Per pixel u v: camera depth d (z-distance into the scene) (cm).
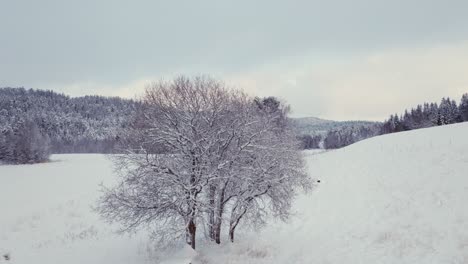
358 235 1803
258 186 1659
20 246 1930
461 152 2783
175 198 1552
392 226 1794
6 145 6203
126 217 1551
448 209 1783
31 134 6431
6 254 1773
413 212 1875
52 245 1925
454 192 1969
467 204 1773
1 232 2158
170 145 1623
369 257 1552
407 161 2983
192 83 1730
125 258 1655
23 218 2395
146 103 1731
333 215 2189
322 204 2464
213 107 1656
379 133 13675
